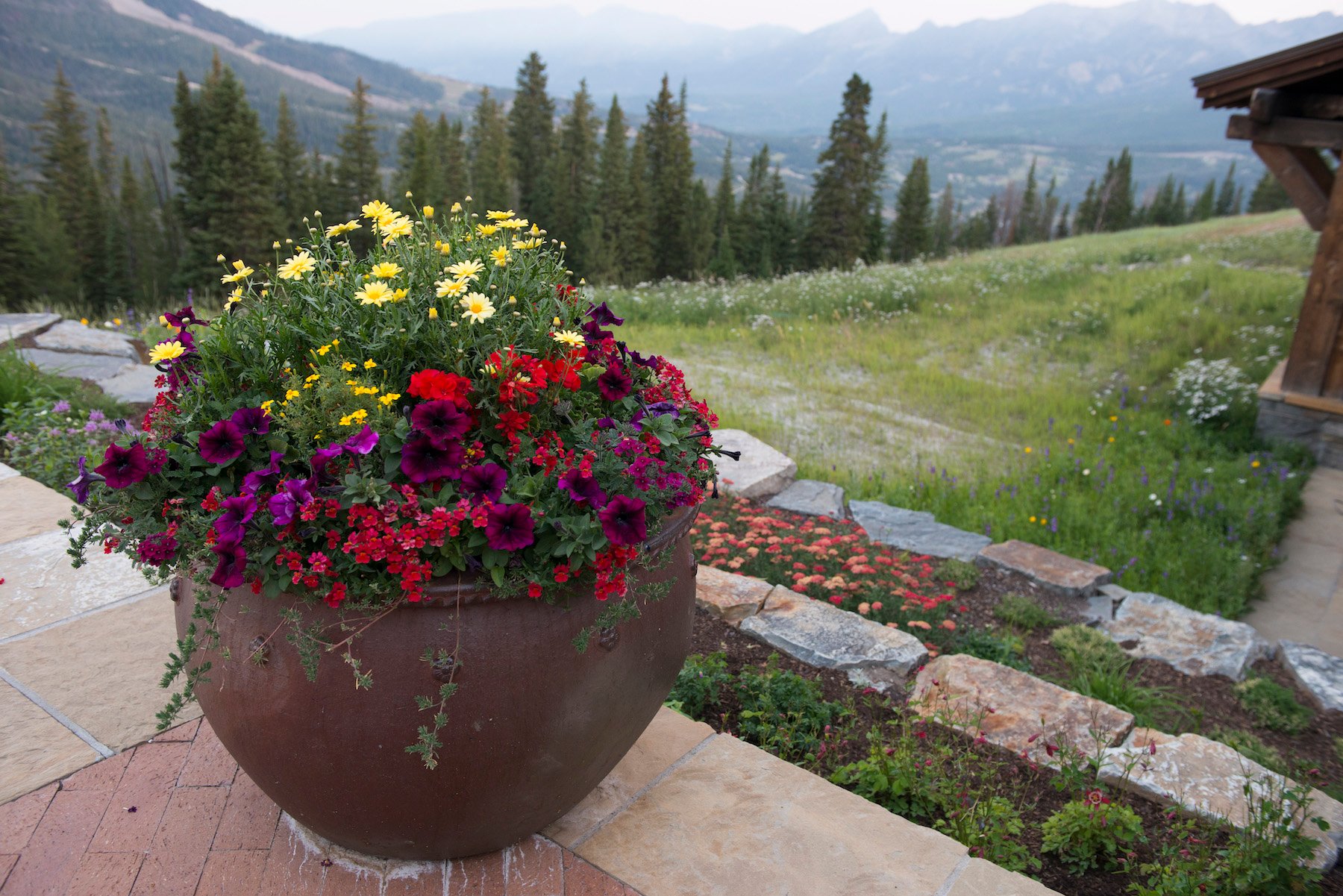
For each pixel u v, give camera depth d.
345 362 1.77
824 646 3.99
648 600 1.94
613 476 1.83
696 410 2.32
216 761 2.39
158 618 3.14
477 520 1.56
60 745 2.43
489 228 2.21
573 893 2.01
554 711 1.78
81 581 3.37
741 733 3.24
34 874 1.97
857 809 2.39
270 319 1.93
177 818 2.17
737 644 4.11
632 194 50.16
